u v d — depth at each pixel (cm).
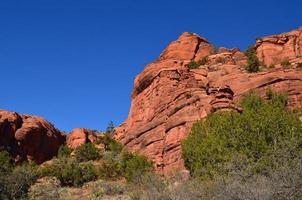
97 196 3009
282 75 4594
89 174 3738
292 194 1464
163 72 5078
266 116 2975
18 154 5362
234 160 2094
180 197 1955
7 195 3055
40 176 3759
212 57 5988
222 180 1788
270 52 6134
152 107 4934
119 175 3750
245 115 3023
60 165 4009
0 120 5316
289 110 4159
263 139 2734
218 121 3203
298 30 6341
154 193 2122
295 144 2095
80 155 4884
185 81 4553
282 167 1600
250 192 1567
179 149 3834
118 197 2847
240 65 5769
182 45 6350
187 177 2641
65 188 3422
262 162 2114
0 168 3438
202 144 2986
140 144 4456
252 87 4606
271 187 1529
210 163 2733
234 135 2852
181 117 4025
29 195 3122
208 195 1825
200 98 4094
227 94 3891
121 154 4525
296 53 6047
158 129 4331
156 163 3991
